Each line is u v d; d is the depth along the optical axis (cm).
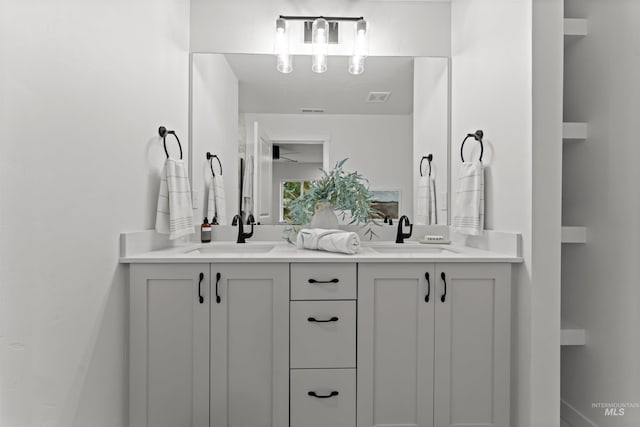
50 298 117
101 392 148
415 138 253
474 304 174
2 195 98
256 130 249
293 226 245
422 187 252
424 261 172
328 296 171
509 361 174
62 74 122
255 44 249
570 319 198
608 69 174
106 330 152
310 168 250
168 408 169
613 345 171
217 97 247
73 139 128
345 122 252
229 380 171
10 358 101
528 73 168
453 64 250
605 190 176
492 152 200
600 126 178
